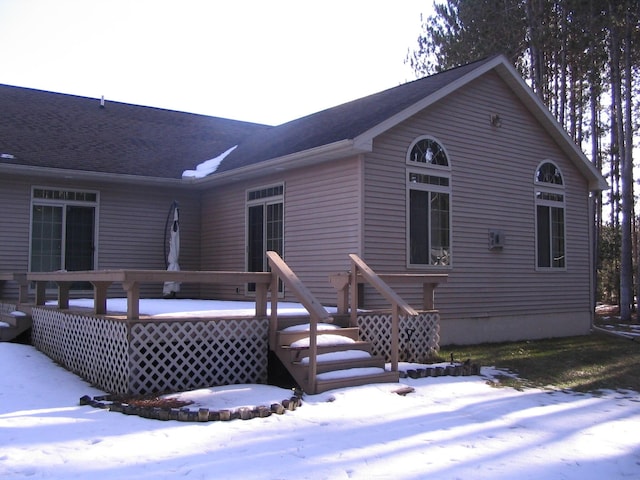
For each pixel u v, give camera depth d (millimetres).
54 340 9078
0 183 12336
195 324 7234
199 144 16203
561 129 13695
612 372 9672
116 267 13602
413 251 11000
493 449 5125
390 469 4457
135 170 13344
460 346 11547
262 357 7711
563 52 20875
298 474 4289
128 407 5867
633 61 22000
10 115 14328
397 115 10461
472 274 12070
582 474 4656
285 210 11938
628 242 20344
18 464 4340
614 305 29094
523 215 13219
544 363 10062
